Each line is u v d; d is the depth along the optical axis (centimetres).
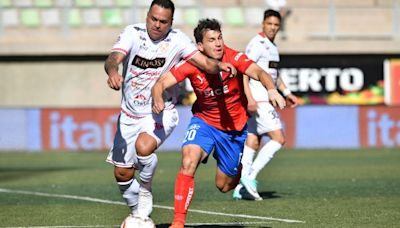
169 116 2552
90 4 9356
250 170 3506
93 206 3344
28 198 3694
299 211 3078
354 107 7731
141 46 2459
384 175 4797
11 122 7594
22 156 6994
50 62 8700
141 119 2547
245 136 2611
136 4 9031
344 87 8600
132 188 2641
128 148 2586
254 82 3578
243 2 9731
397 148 7619
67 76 8712
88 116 7612
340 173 4962
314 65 8588
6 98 8688
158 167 5644
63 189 4138
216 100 2528
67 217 2981
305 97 8594
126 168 2608
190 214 3020
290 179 4556
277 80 3738
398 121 7744
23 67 8688
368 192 3800
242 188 3584
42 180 4712
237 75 2530
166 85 2448
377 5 9894
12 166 5906
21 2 9344
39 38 9175
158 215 3039
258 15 9431
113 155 2616
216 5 9675
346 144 7731
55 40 9112
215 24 2484
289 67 8588
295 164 5759
